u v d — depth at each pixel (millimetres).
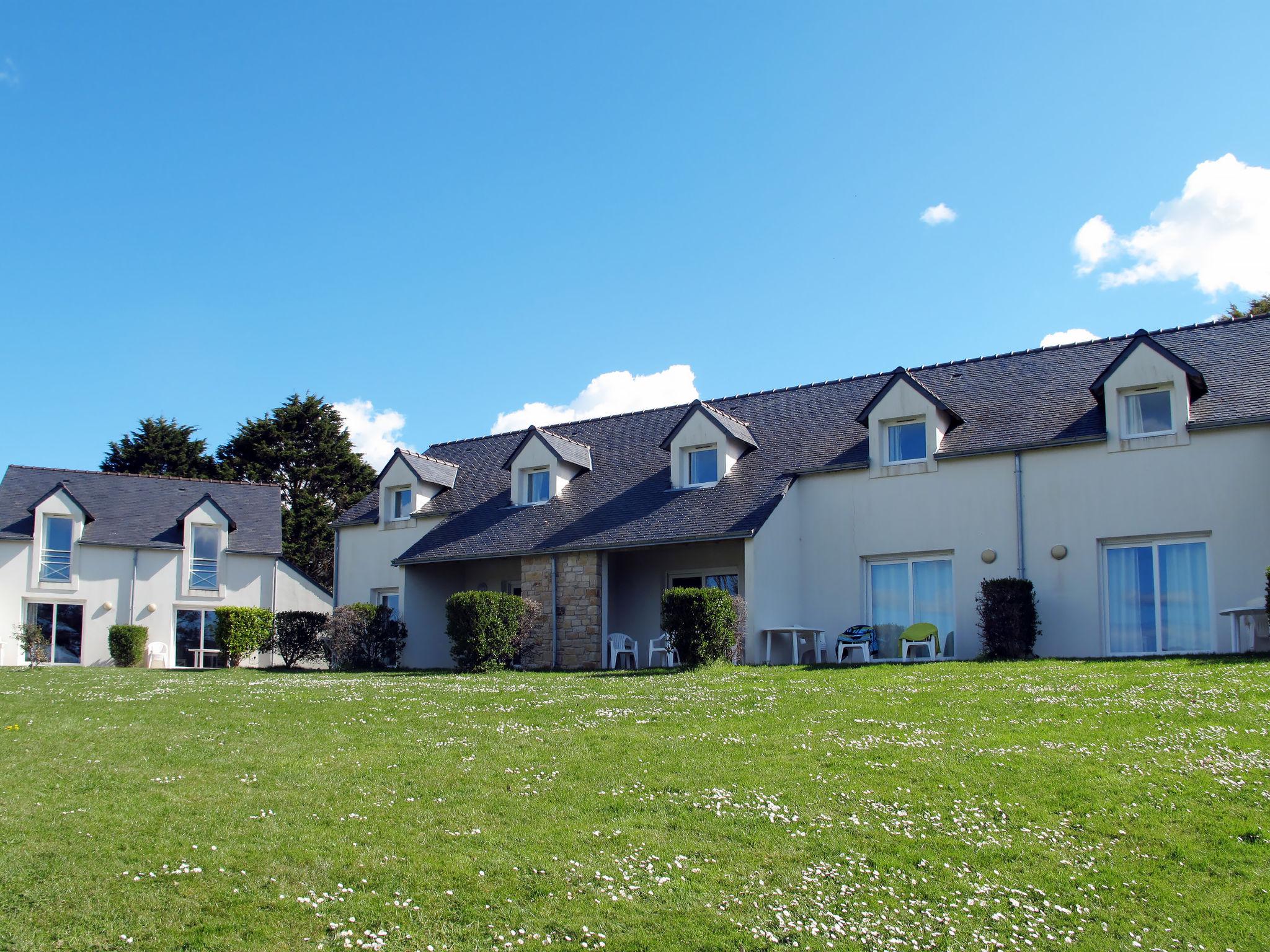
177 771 12000
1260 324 23016
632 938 7582
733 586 25359
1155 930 7816
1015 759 11641
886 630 23578
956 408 24766
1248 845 9117
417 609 29531
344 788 11266
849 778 11188
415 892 8336
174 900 8102
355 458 63406
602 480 28844
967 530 22688
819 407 27953
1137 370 21172
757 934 7652
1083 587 21250
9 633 34969
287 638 30250
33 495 37438
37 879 8453
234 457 61594
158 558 37719
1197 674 15953
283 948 7348
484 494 31016
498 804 10617
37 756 12805
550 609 25984
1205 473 20328
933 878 8688
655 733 13766
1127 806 10047
